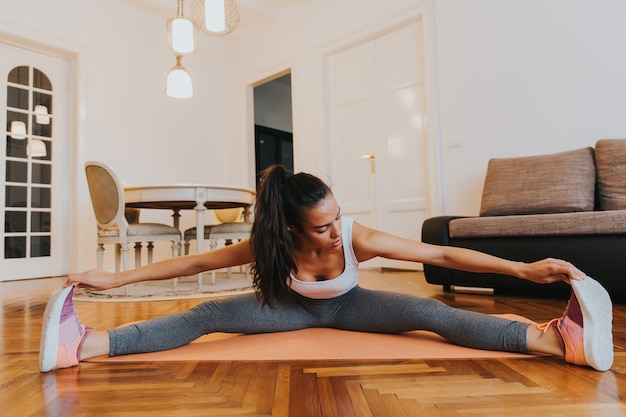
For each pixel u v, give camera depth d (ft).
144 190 9.13
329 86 14.61
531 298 6.81
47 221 13.20
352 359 3.46
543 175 8.23
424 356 3.48
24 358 3.73
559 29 9.52
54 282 11.39
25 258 12.64
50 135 13.43
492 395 2.60
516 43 10.14
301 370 3.22
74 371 3.29
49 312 3.34
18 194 12.68
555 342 3.26
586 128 9.11
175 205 10.85
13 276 12.35
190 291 8.55
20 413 2.49
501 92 10.36
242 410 2.47
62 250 13.37
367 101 13.51
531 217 6.69
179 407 2.53
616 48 8.77
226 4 9.34
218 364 3.42
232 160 17.57
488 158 10.54
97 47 14.02
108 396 2.74
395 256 3.81
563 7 9.47
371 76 13.39
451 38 11.28
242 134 17.24
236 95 17.52
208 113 17.25
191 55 16.84
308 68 14.90
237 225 9.65
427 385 2.81
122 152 14.48
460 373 3.03
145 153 15.12
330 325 4.60
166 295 8.03
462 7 11.10
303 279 4.09
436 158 11.42
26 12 12.54
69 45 13.39
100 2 14.19
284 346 3.91
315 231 3.54
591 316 3.00
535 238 6.68
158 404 2.59
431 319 3.80
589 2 9.12
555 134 9.53
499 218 7.02
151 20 15.56
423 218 12.09
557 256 6.46
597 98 8.98
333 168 14.39
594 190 7.87
